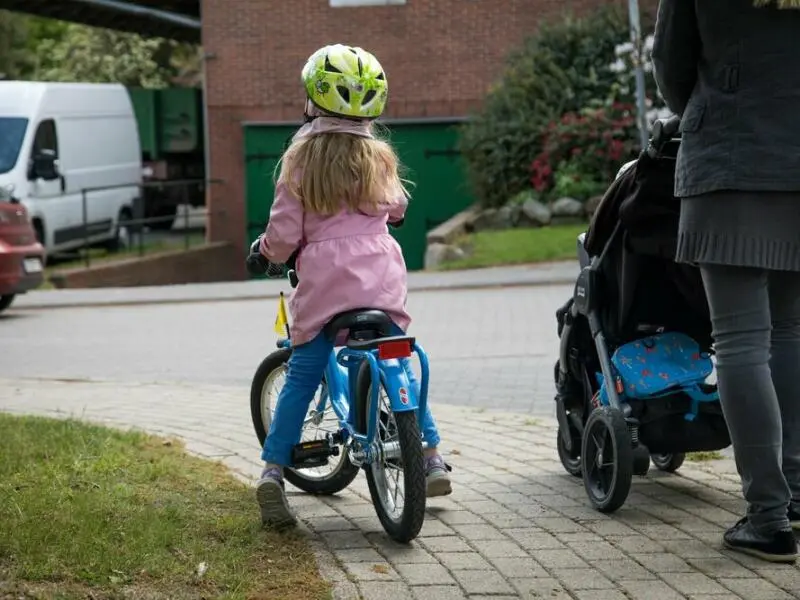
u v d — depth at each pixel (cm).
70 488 634
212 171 2970
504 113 2611
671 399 631
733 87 525
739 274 536
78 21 3166
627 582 510
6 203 1823
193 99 3453
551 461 756
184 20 3122
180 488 656
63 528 545
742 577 516
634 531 587
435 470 601
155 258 2705
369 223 586
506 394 1068
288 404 596
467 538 576
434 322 1608
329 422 652
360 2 2881
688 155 538
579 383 705
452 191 2888
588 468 639
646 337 657
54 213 2564
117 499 612
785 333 571
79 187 2702
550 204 2505
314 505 648
